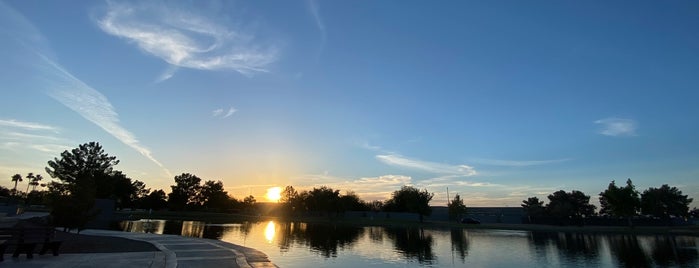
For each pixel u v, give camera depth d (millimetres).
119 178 101312
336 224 75812
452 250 31250
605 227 65688
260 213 135250
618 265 23859
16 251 15180
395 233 51250
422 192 99875
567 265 23906
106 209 56688
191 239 26594
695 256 27797
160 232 39781
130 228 44031
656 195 97562
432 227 67438
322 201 106250
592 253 29922
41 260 15031
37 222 38219
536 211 99750
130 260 16047
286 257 24734
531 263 24641
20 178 143375
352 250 29672
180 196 134250
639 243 38281
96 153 72688
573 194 115875
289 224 72000
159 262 15828
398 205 105562
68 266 13969
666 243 38156
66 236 25594
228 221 77812
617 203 62562
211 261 16719
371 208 123938
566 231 55750
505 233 53000
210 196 137750
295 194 124062
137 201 127812
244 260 17516
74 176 69375
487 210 122062
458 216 89125
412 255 27609
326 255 26094
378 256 26500
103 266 14305
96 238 25109
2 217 44969
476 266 23266
